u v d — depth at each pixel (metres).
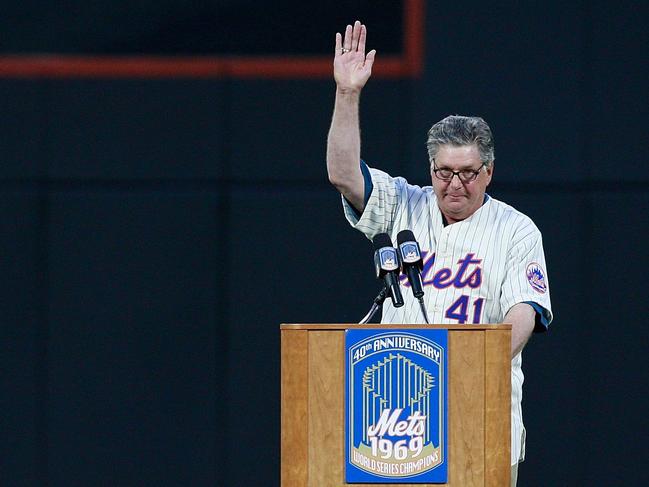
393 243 14.70
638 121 25.03
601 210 25.02
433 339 11.37
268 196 25.52
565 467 25.03
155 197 25.62
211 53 25.73
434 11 25.19
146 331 25.69
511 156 25.11
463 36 25.19
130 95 25.78
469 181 13.86
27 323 25.77
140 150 25.77
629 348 24.97
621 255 25.00
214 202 25.58
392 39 25.33
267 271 25.48
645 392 24.94
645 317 24.95
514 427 14.04
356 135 14.33
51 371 25.77
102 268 25.72
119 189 25.80
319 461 11.34
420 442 11.34
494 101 25.11
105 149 25.81
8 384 25.80
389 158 25.17
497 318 14.22
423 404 11.36
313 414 11.38
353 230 25.44
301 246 25.47
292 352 11.38
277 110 25.67
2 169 25.77
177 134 25.73
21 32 25.81
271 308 25.50
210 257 25.59
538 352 25.12
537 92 25.12
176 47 25.77
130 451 25.75
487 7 25.19
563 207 25.06
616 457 24.95
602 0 25.11
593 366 25.03
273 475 25.61
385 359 11.38
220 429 25.64
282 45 25.69
